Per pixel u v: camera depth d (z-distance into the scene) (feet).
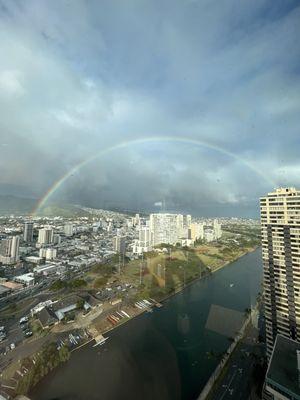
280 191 187.52
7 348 199.93
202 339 227.61
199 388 167.73
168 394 161.48
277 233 190.08
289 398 125.18
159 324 254.47
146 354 203.92
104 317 262.88
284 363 140.67
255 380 168.96
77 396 157.38
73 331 231.50
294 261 179.83
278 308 189.16
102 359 195.62
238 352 204.85
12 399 151.12
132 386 168.14
